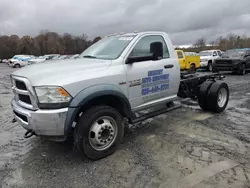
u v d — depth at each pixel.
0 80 16.98
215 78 6.79
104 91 3.62
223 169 3.29
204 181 3.01
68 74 3.47
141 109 4.48
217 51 21.39
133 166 3.49
